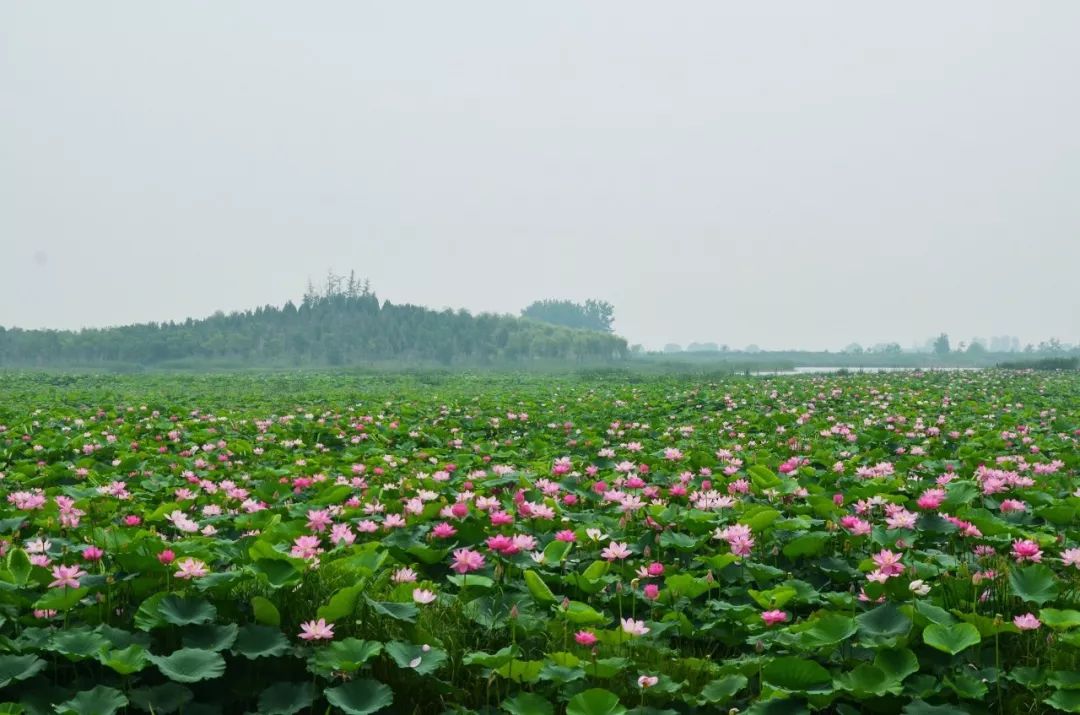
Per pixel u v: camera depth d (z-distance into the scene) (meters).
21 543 6.83
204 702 4.32
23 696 4.04
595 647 4.76
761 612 5.23
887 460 11.96
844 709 4.12
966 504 7.36
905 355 189.00
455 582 5.80
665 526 7.22
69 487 8.91
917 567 5.64
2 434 14.27
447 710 4.28
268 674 4.55
